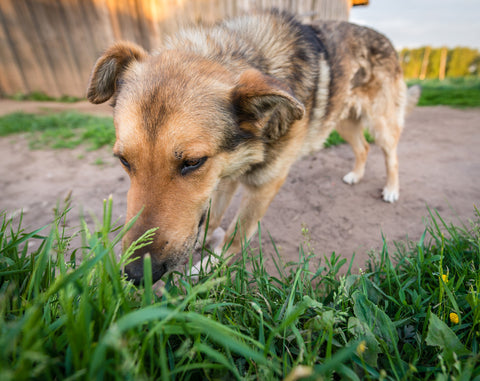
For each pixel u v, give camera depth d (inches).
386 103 21.0
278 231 17.5
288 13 16.4
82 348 5.3
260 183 14.0
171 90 10.3
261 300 9.4
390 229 17.4
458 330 8.5
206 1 50.4
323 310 8.9
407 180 24.0
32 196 20.8
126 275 8.2
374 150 31.9
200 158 10.4
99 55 12.9
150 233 9.5
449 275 10.9
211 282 6.4
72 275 5.7
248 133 11.9
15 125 35.9
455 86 92.3
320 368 5.4
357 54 19.0
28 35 51.0
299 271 9.5
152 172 10.0
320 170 26.5
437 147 31.9
